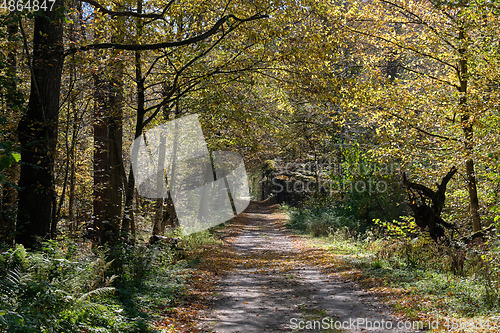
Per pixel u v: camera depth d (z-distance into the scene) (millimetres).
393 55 18625
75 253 9180
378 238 21344
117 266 10242
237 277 13891
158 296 9719
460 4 14383
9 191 10469
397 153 17531
